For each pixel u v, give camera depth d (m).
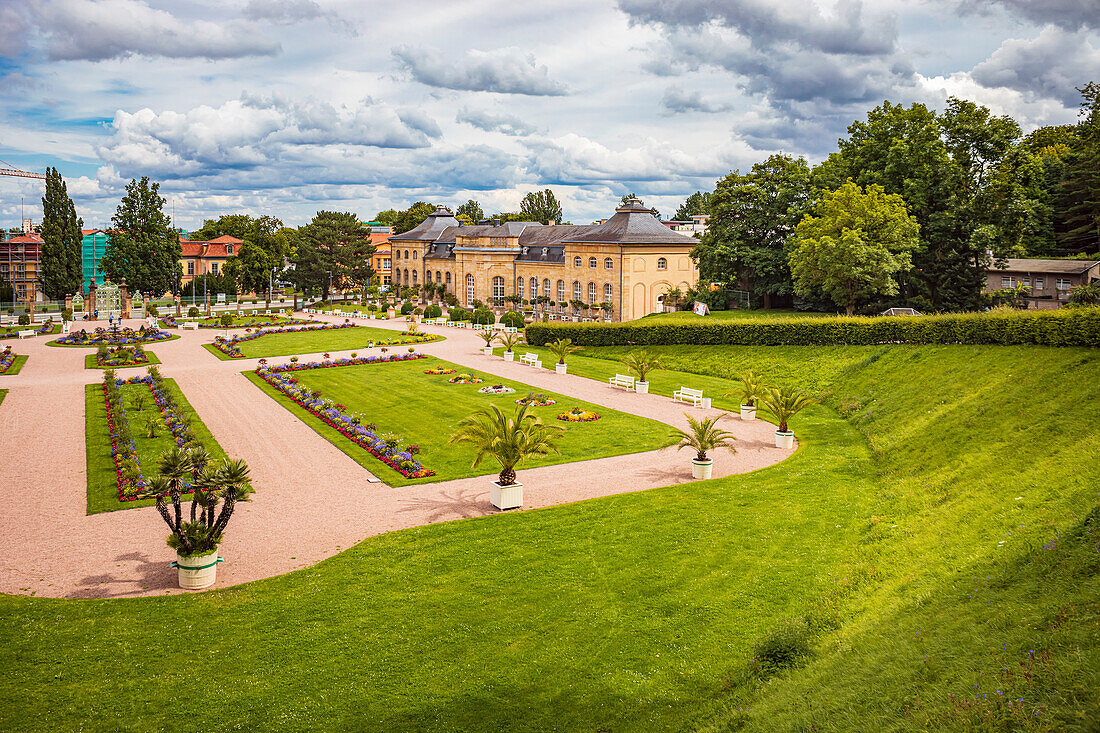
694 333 63.44
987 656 14.32
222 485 22.25
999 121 70.44
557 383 56.25
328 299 132.62
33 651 18.22
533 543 25.06
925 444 32.50
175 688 16.80
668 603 20.70
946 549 21.28
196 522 22.38
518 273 110.75
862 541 24.48
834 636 18.11
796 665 16.95
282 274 128.75
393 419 44.50
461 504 29.64
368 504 29.67
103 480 32.44
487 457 36.50
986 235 67.19
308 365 62.66
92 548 25.09
